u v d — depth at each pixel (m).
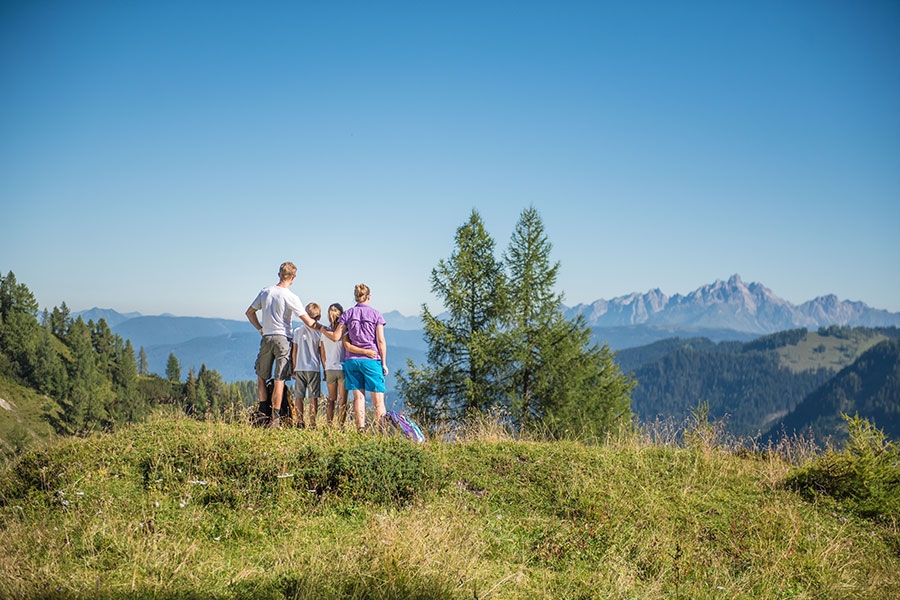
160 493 7.40
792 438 11.75
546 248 25.02
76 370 132.25
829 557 7.68
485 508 8.07
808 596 6.56
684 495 9.10
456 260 24.22
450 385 23.50
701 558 7.23
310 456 8.19
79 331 161.00
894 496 9.53
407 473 8.09
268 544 6.35
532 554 6.86
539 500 8.52
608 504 8.36
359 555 5.73
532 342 24.27
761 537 7.99
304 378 10.84
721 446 11.87
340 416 10.77
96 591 4.90
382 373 10.60
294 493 7.48
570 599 5.80
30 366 125.69
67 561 5.61
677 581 6.61
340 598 5.02
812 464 10.73
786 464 11.38
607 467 9.83
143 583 5.11
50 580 5.05
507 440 11.09
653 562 6.95
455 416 21.83
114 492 7.42
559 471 9.36
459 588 5.45
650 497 8.85
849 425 10.47
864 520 9.23
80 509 6.94
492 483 8.89
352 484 7.73
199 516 6.91
